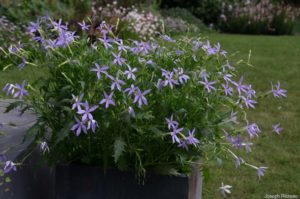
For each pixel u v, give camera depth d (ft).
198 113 8.32
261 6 45.96
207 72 8.74
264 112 18.43
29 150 9.12
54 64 8.43
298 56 29.27
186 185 8.30
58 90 8.52
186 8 46.62
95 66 8.12
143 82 8.18
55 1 28.37
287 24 43.42
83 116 7.41
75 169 8.46
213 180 12.79
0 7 26.40
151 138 8.14
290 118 17.88
